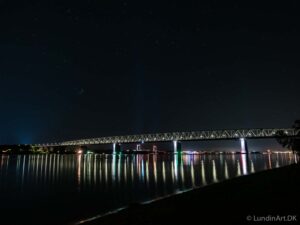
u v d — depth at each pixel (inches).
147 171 4517.7
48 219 1475.1
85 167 5590.6
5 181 3329.2
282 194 774.5
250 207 672.4
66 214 1587.1
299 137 2219.5
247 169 4913.9
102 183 3009.4
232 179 1158.3
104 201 1972.2
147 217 695.1
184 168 5201.8
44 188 2733.8
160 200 867.4
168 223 631.2
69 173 4281.5
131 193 2287.2
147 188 2536.9
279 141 2313.0
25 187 2832.2
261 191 841.5
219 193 867.4
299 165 1530.5
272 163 7460.6
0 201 2060.8
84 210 1683.1
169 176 3614.7
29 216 1555.1
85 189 2603.3
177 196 900.6
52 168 5374.0
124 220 709.9
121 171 4562.0
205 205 741.9
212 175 3693.4
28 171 4685.0
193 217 648.4
